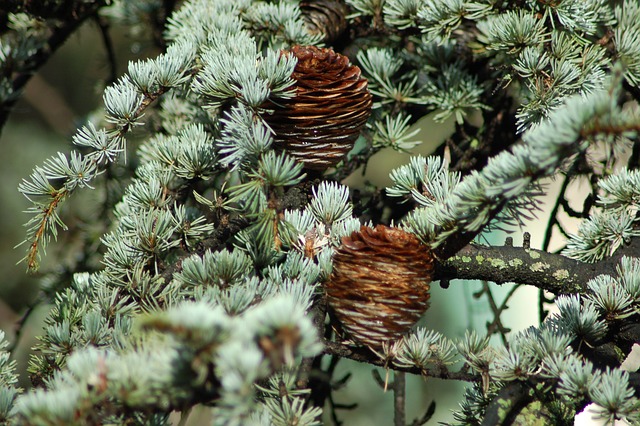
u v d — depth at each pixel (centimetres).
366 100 73
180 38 81
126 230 78
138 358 64
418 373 71
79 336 72
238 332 61
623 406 68
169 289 73
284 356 60
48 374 72
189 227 76
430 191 73
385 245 69
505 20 78
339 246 72
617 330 73
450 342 72
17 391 71
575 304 72
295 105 72
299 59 72
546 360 70
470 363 71
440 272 75
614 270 75
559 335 71
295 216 74
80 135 75
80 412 63
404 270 69
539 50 79
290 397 70
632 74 79
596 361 73
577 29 80
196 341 61
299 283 70
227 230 75
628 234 76
